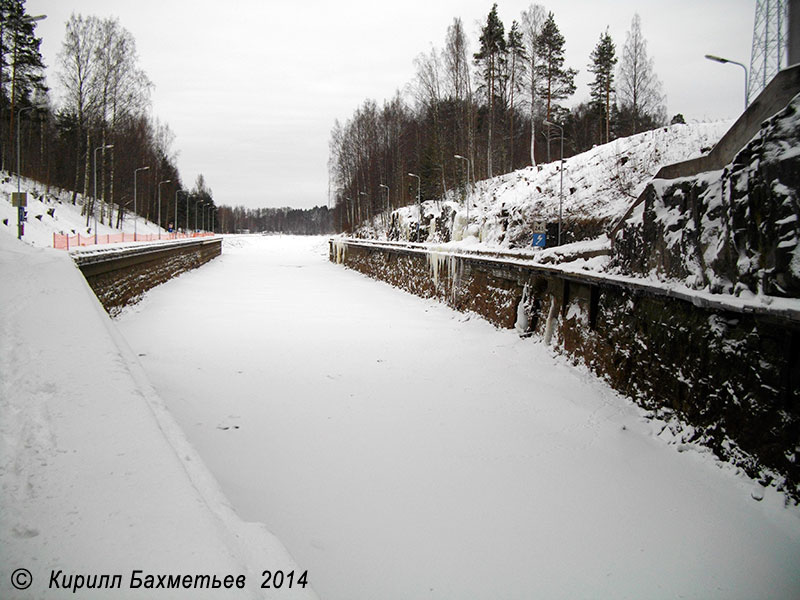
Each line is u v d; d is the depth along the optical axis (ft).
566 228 71.15
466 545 19.30
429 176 155.94
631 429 28.66
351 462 25.73
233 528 11.44
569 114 153.69
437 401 34.65
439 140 143.23
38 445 11.90
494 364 42.68
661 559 18.52
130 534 9.37
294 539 19.22
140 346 45.39
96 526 9.50
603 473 24.66
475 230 97.76
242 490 22.43
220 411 31.53
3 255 34.37
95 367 16.38
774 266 20.59
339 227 249.14
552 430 29.53
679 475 23.79
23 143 163.94
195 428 28.73
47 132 169.27
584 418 30.50
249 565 10.41
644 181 73.72
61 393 14.42
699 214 26.68
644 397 30.40
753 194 22.09
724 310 23.68
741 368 22.89
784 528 19.22
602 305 36.86
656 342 29.84
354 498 22.36
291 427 29.78
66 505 9.99
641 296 31.78
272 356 44.37
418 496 22.71
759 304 20.76
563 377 37.47
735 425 23.06
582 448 27.22
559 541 19.61
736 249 23.25
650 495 22.57
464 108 144.36
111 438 12.46
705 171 27.50
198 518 10.02
